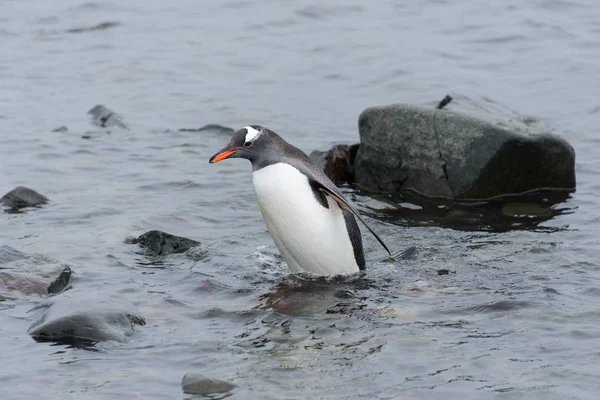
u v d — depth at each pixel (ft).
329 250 40.65
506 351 33.40
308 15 100.68
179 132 67.05
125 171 58.39
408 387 30.76
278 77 81.51
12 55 89.51
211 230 48.49
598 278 40.55
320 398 29.96
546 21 96.07
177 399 29.91
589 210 51.19
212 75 82.58
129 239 45.93
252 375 31.55
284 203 39.78
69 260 43.04
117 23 99.71
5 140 64.69
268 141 40.63
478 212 51.75
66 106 74.13
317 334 35.12
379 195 55.36
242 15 101.60
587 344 33.76
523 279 40.65
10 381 31.27
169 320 36.50
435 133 54.95
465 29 94.48
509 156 53.83
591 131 65.87
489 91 76.43
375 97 75.97
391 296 39.11
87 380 31.32
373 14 100.53
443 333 35.12
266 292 39.78
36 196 51.93
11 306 37.42
